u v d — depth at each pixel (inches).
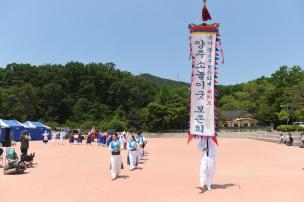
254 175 669.3
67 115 4170.8
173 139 2839.6
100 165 848.3
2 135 1535.4
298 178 626.5
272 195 476.1
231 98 4463.6
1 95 3321.9
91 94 4534.9
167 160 981.2
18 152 1230.3
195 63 569.9
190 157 1081.4
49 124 3444.9
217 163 892.0
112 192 504.1
